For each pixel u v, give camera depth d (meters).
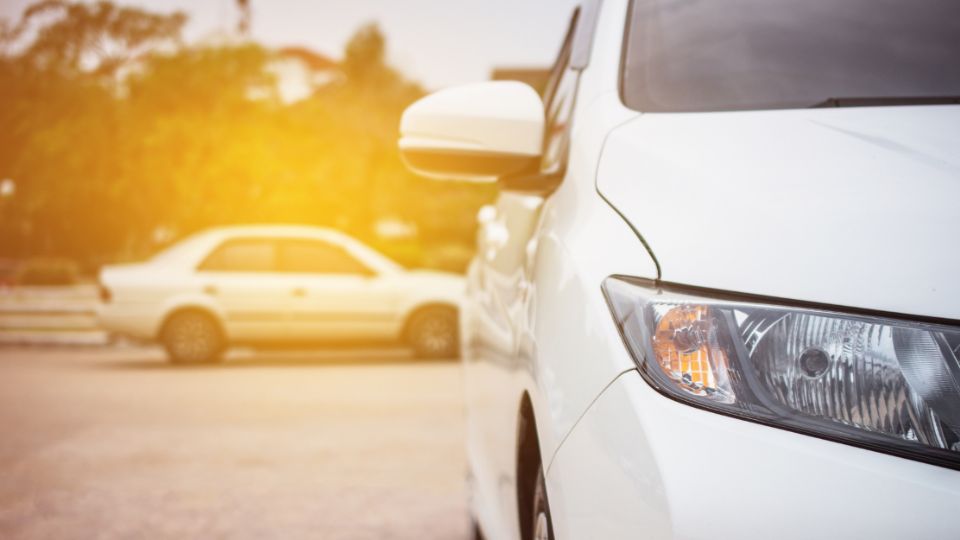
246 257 12.01
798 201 1.71
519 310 2.44
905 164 1.73
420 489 4.97
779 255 1.64
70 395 8.62
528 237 2.56
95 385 9.43
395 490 4.95
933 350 1.49
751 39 2.35
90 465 5.56
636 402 1.59
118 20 37.53
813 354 1.54
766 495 1.45
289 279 11.95
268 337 11.88
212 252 11.98
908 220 1.62
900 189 1.68
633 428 1.58
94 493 4.89
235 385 9.45
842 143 1.83
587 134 2.28
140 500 4.75
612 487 1.58
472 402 3.75
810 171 1.77
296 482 5.13
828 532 1.41
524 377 2.21
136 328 11.73
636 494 1.53
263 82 34.44
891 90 2.12
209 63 33.81
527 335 2.21
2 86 36.06
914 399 1.48
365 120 38.34
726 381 1.56
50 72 36.06
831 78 2.19
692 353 1.60
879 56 2.21
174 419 7.21
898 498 1.41
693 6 2.52
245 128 33.59
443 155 2.51
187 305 11.76
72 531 4.21
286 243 12.11
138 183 33.88
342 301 11.97
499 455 2.77
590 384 1.70
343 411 7.63
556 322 1.92
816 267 1.60
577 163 2.24
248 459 5.72
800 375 1.54
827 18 2.35
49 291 22.20
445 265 25.08
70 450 6.00
